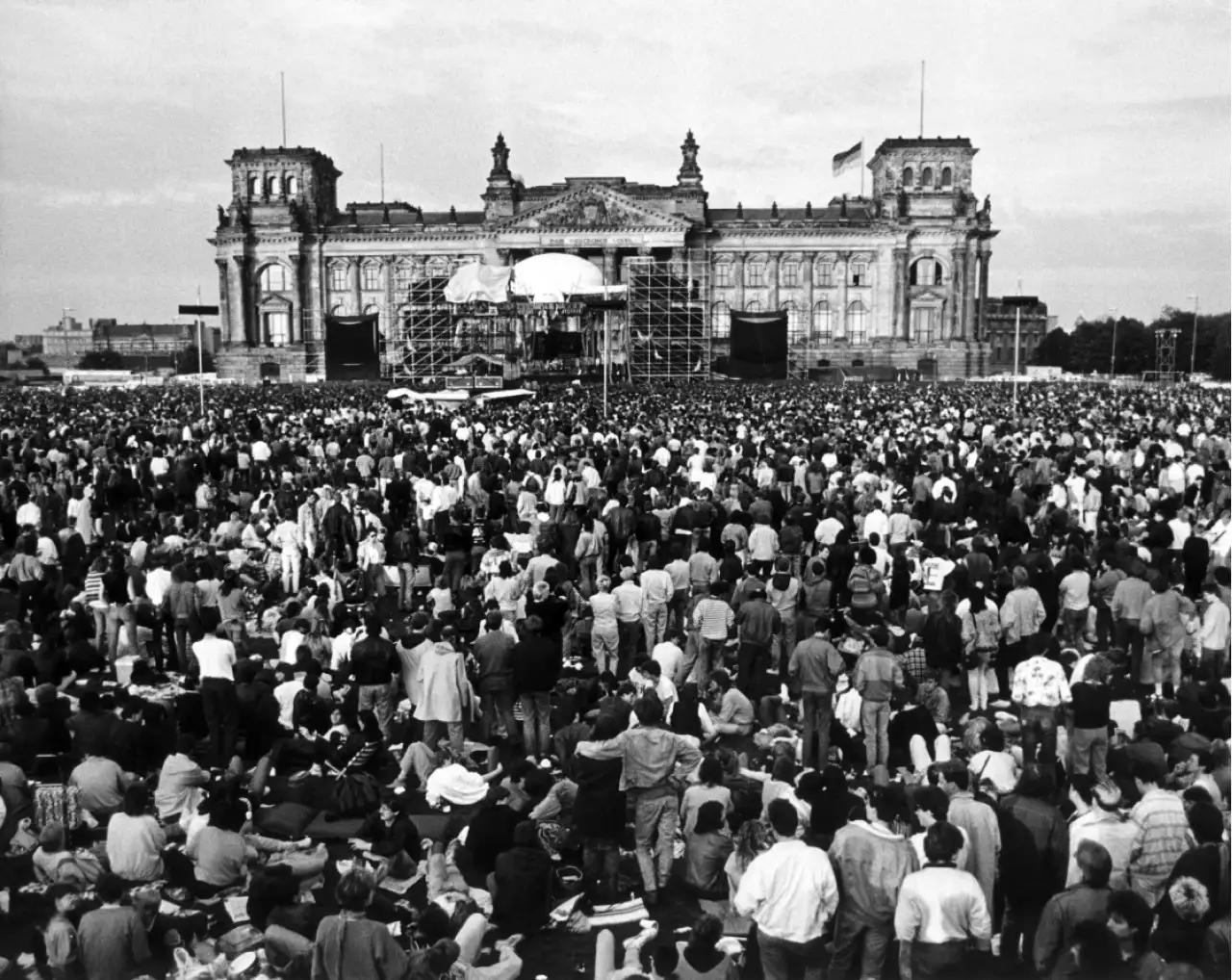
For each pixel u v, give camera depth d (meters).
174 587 28.56
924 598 28.72
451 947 13.35
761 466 45.41
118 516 43.47
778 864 13.96
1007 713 24.73
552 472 42.72
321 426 69.62
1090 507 40.25
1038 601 25.80
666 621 29.31
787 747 19.22
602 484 45.84
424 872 18.05
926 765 19.75
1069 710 20.06
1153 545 31.52
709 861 17.23
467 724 25.11
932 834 13.36
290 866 15.94
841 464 49.53
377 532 38.12
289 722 23.69
